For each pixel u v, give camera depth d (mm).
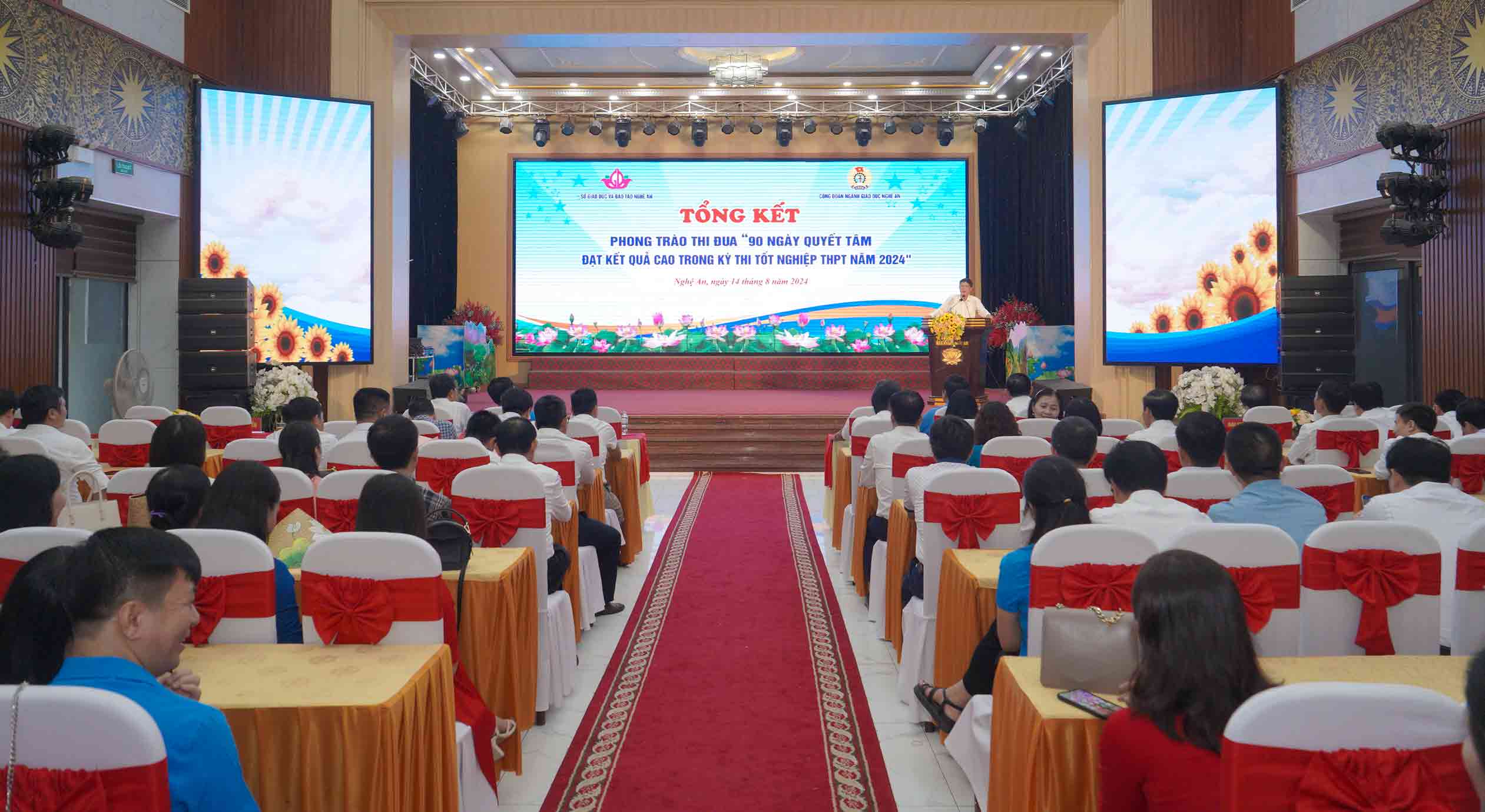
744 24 10820
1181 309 10141
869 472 5484
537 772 3576
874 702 4297
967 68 16000
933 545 3924
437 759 2564
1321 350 9602
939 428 4281
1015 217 17438
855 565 6094
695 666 4777
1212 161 10008
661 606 5867
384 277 10953
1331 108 9578
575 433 6191
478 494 3992
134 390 8312
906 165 17703
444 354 15812
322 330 10461
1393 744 1416
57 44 8352
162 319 10062
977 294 17750
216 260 10062
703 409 13547
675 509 9273
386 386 10953
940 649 3664
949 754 3734
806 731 3955
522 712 3711
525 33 10906
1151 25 10500
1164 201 10172
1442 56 8156
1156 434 5527
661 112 17141
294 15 10641
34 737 1403
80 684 1620
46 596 1694
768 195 17781
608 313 17859
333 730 2246
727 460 12031
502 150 17844
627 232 17812
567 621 4410
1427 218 8023
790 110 17094
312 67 10648
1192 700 1678
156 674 1777
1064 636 2416
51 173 8141
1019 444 4453
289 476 3873
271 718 2248
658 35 10930
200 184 9984
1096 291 10727
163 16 9578
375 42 10867
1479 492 5109
